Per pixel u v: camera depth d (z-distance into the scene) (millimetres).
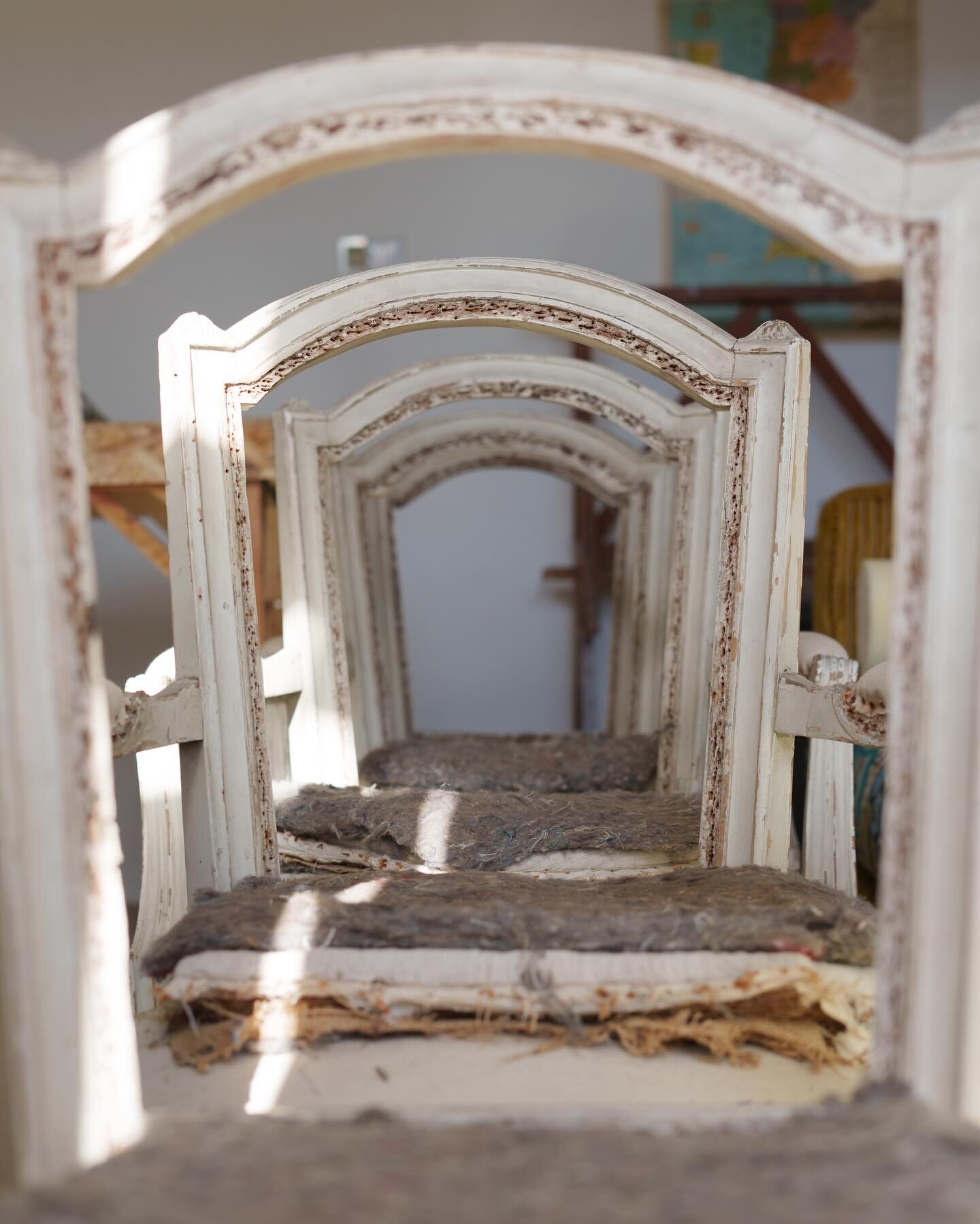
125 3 3963
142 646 4090
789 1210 598
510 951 1011
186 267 4066
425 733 2762
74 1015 741
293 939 1030
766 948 993
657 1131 739
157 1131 763
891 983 763
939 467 744
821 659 1368
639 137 792
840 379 3943
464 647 4242
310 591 1858
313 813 1614
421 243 4082
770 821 1395
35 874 737
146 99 3992
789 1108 770
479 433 2473
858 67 3936
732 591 1406
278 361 1402
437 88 787
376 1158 684
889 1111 719
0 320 738
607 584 4125
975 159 741
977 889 733
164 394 1369
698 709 1881
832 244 772
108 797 769
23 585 739
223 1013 1015
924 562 749
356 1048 998
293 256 4078
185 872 1328
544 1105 834
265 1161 684
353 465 2369
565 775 2031
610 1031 1005
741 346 1375
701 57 3959
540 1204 610
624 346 1423
